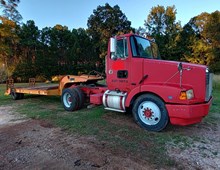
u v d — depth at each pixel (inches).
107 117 224.5
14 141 160.7
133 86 195.8
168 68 175.3
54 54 1189.1
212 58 1063.0
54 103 324.8
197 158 129.6
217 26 1038.4
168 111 166.7
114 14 1320.1
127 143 152.7
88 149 143.1
